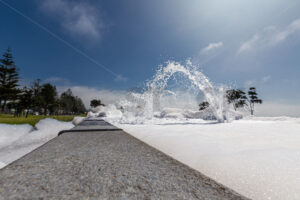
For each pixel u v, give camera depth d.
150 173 0.50
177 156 0.72
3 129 2.00
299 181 0.41
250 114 4.00
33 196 0.34
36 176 0.45
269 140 0.91
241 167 0.52
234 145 0.81
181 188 0.41
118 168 0.53
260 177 0.45
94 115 8.45
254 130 1.34
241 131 1.29
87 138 1.12
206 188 0.41
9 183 0.40
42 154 0.68
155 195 0.36
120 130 1.66
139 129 1.76
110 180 0.44
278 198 0.35
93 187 0.39
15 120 2.71
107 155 0.69
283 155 0.62
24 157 0.63
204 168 0.55
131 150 0.78
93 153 0.71
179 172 0.52
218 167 0.55
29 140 1.69
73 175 0.46
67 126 2.94
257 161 0.57
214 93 3.26
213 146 0.81
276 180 0.43
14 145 1.47
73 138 1.12
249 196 0.37
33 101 20.64
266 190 0.39
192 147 0.83
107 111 8.66
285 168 0.50
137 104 4.41
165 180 0.45
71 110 44.22
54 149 0.77
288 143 0.82
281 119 2.94
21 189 0.37
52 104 29.61
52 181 0.42
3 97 18.80
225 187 0.42
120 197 0.35
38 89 24.53
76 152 0.72
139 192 0.38
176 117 4.34
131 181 0.44
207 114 3.77
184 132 1.36
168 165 0.58
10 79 19.50
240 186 0.42
